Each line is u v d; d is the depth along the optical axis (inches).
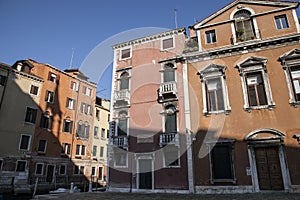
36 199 548.4
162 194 577.3
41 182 1035.9
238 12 684.1
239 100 601.0
